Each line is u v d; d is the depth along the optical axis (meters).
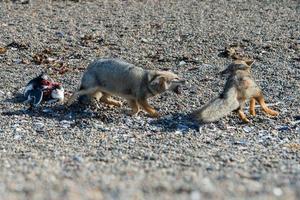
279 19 41.78
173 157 18.97
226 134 22.44
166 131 22.70
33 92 25.53
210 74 29.83
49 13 42.56
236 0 48.00
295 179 15.27
